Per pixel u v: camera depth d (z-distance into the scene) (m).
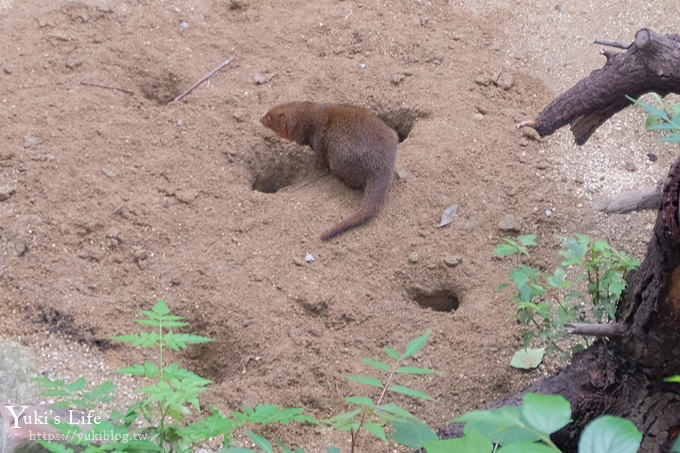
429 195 5.39
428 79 6.25
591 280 4.27
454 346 4.54
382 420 3.05
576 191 5.46
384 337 4.63
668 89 4.28
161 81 6.19
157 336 3.05
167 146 5.65
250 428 4.05
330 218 5.29
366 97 6.14
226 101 6.00
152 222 5.12
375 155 5.30
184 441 3.13
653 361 3.64
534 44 6.54
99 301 4.66
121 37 6.41
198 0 6.80
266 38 6.58
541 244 5.13
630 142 5.78
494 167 5.58
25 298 4.65
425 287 4.98
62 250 4.92
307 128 5.63
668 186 3.29
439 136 5.77
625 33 6.58
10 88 5.89
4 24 6.38
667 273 3.36
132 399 4.14
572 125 4.84
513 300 4.43
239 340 4.56
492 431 2.12
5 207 5.11
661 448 3.67
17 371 4.25
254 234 5.16
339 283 4.89
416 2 6.90
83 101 5.84
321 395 4.27
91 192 5.23
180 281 4.80
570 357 4.20
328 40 6.60
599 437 1.49
